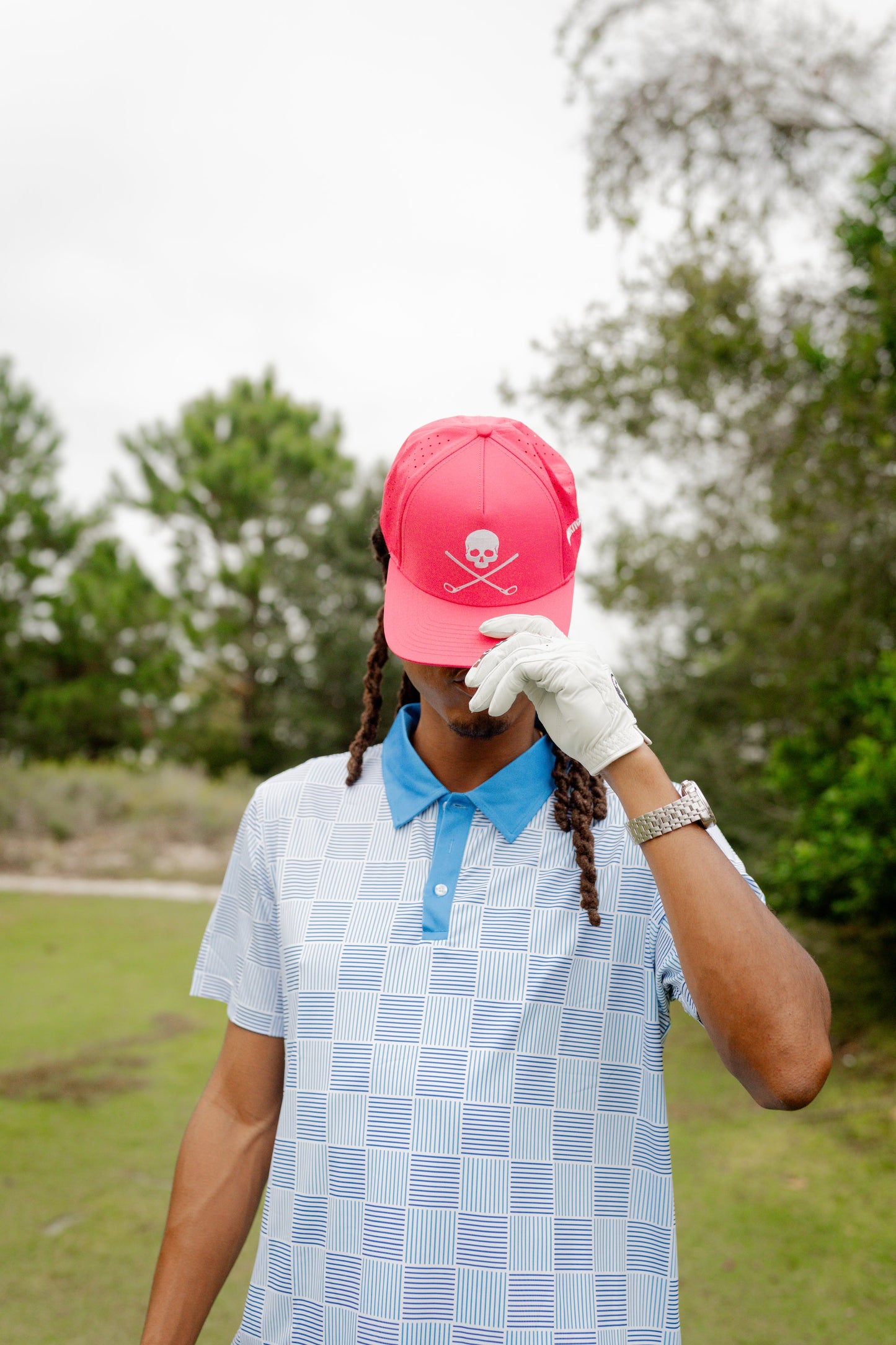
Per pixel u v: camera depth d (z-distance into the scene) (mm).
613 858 1151
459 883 1146
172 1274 1229
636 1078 1122
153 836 14102
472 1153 1058
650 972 1140
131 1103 5121
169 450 24781
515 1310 1031
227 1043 1300
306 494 24578
